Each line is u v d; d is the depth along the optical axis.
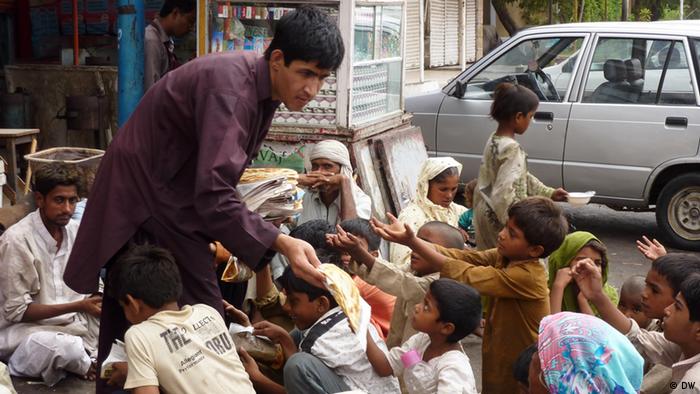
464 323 3.56
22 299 4.79
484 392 4.27
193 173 3.22
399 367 3.77
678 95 8.16
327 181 5.22
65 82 8.98
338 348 3.66
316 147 5.39
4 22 9.48
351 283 3.15
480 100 8.88
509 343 4.12
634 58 8.33
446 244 4.59
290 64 3.06
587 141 8.41
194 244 3.23
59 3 9.59
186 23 7.00
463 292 3.57
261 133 3.27
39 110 9.04
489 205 5.47
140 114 3.23
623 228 9.40
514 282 3.99
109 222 3.22
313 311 3.80
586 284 3.97
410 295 4.01
